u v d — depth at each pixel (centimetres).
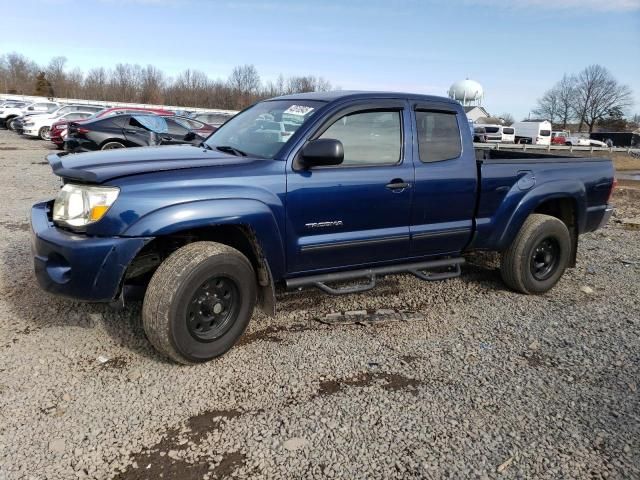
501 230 468
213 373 335
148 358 350
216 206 328
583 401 315
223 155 380
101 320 401
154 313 321
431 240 433
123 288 328
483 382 334
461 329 416
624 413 303
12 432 270
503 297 493
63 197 334
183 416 289
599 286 539
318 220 373
